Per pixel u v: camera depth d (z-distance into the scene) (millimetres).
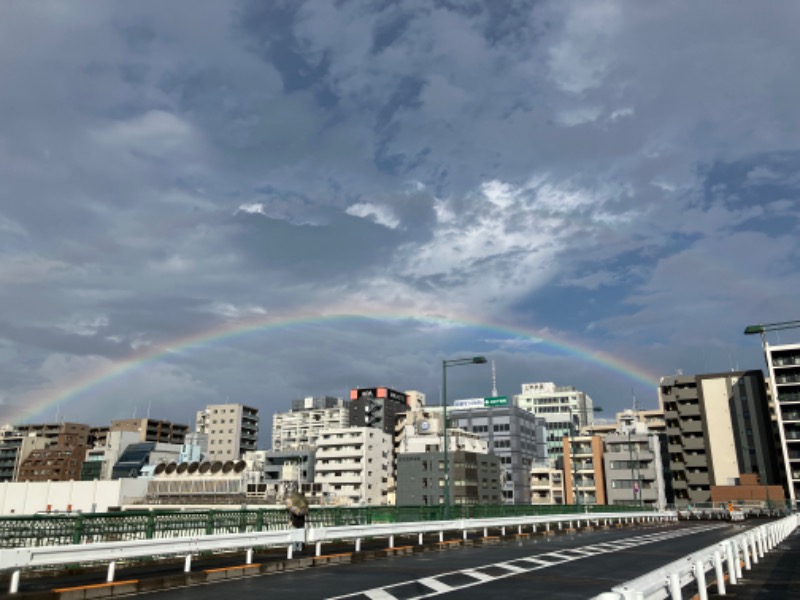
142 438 142000
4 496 98812
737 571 13953
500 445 117188
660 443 112438
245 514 21078
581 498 102375
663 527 48531
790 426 84250
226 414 144750
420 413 125312
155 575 15023
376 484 107875
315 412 175250
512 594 12984
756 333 38656
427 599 12297
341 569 17922
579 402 149125
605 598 5570
